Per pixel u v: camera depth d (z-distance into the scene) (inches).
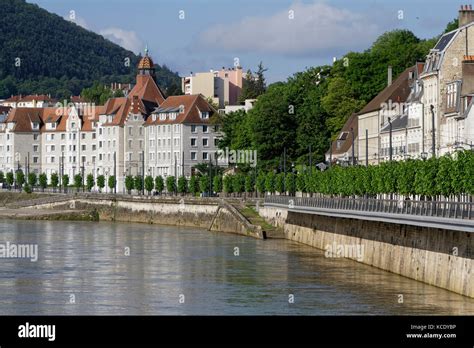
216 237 7490.2
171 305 3993.6
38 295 4249.5
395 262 4724.4
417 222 4156.0
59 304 4030.5
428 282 4269.2
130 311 3870.6
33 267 5236.2
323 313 3767.2
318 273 4872.0
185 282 4626.0
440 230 4124.0
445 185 4616.1
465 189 4475.9
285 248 6363.2
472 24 6909.5
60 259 5654.5
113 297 4190.5
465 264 3865.7
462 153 4576.8
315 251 6117.1
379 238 4985.2
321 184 6943.9
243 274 4891.7
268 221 7864.2
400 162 5398.6
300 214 6875.0
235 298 4138.8
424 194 4832.7
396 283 4389.8
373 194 6028.5
